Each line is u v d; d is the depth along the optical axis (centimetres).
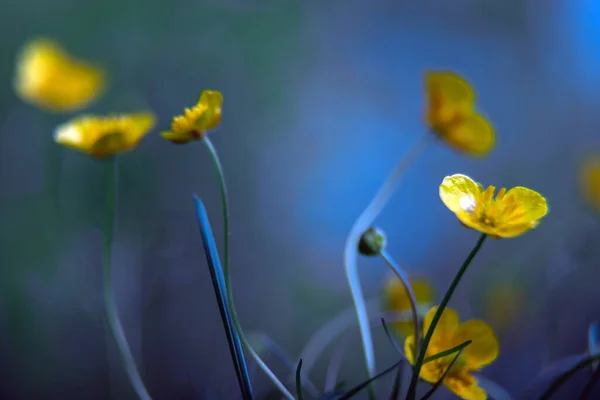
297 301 86
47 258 79
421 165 111
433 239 104
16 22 98
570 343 58
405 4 120
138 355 62
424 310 41
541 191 108
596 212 78
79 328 73
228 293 34
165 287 74
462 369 35
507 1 121
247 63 105
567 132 117
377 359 65
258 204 99
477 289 71
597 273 64
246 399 34
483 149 43
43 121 90
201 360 66
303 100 110
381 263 95
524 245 83
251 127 103
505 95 120
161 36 102
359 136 113
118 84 98
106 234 39
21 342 72
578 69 120
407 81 118
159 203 86
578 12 120
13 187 85
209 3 103
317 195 106
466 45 122
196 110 36
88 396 70
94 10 101
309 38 111
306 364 50
